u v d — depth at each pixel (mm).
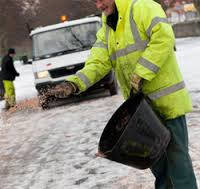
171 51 3893
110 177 6289
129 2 3918
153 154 3834
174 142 4051
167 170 4141
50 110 13648
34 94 19234
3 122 12820
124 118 4051
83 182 6316
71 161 7449
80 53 14250
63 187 6266
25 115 13555
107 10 3977
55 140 9242
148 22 3805
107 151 3781
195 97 11156
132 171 6344
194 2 55688
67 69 14070
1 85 20703
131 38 3906
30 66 44219
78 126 10203
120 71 4129
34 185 6586
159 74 3941
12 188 6621
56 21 49312
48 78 14102
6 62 16016
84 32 14898
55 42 14828
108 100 13375
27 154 8469
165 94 3971
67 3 31016
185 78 15258
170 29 3801
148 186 5660
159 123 3871
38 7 54812
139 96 3930
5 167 7812
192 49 31438
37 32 15078
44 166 7461
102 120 10383
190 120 8648
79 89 4148
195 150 6672
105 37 4145
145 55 3777
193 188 4129
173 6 67812
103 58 4172
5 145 9641
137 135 3750
